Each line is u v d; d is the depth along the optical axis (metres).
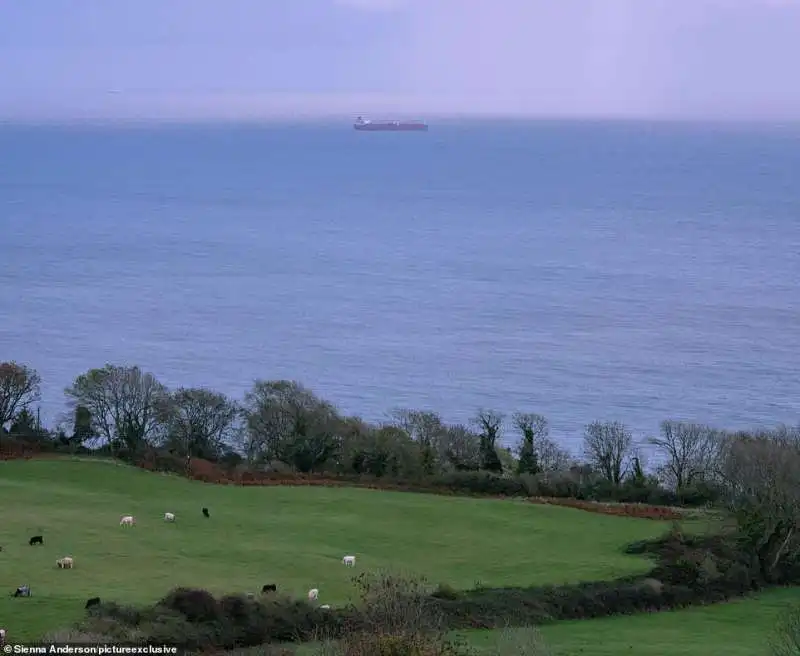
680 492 78.00
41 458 79.94
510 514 69.94
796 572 60.84
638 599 54.75
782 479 62.47
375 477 80.81
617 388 144.25
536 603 52.41
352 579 52.47
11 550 56.09
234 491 73.44
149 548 58.38
